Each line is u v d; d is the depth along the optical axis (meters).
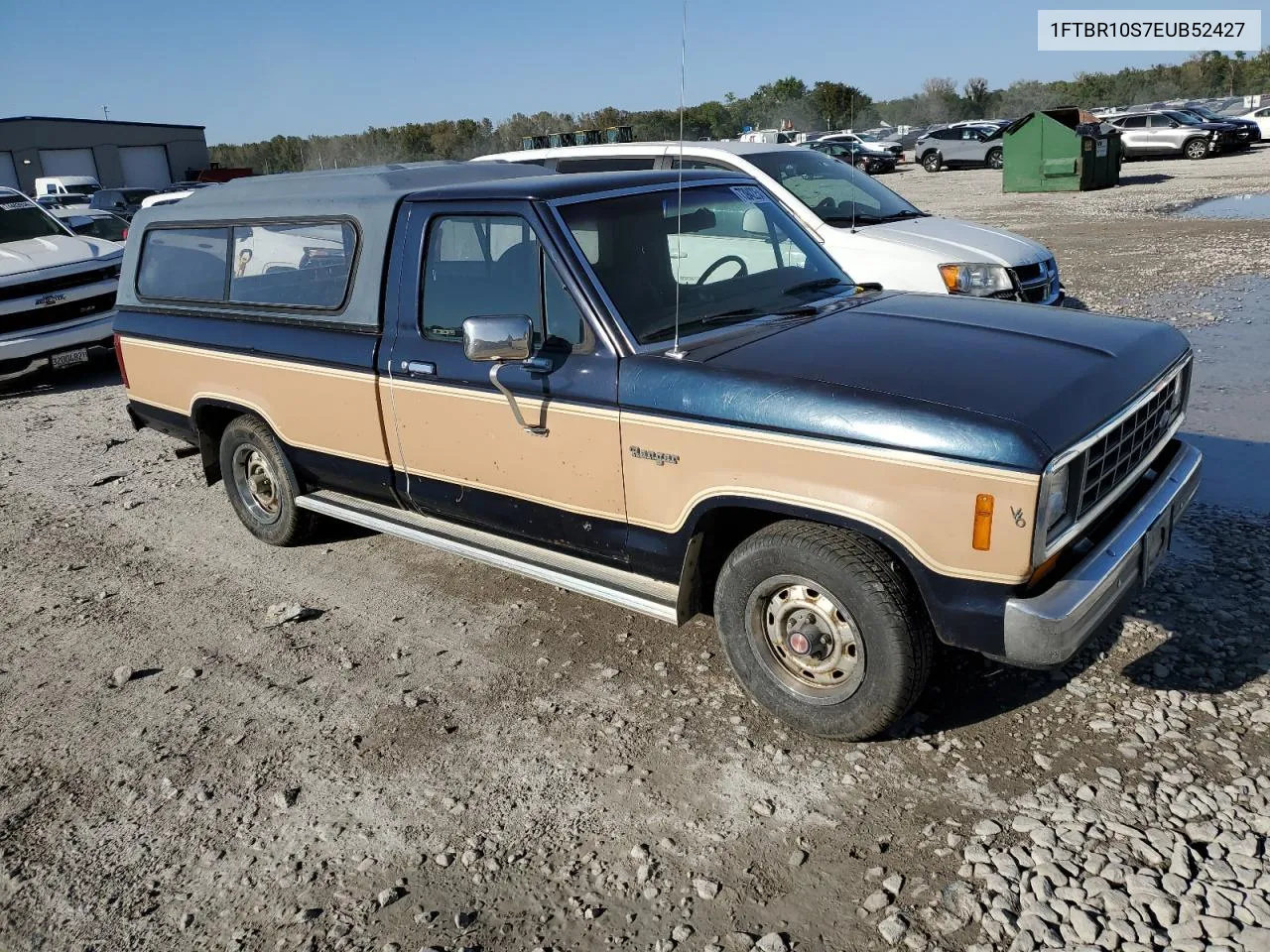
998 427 3.04
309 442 5.17
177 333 5.74
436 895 3.12
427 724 4.02
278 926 3.05
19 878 3.35
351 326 4.78
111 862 3.39
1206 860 2.96
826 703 3.57
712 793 3.47
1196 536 4.98
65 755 4.01
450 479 4.54
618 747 3.77
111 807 3.66
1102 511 3.43
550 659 4.43
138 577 5.67
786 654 3.68
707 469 3.59
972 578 3.14
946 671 4.02
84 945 3.05
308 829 3.47
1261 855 2.96
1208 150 30.42
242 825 3.52
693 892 3.04
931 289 7.74
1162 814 3.16
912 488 3.16
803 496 3.38
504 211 4.12
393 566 5.56
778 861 3.13
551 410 3.98
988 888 2.93
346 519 5.21
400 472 4.78
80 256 10.73
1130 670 3.91
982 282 7.66
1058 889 2.90
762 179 8.50
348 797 3.62
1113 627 4.21
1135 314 10.02
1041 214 19.41
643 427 3.72
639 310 3.95
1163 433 3.99
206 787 3.73
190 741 4.04
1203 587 4.47
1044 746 3.54
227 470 5.89
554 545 4.31
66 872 3.36
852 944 2.80
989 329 3.89
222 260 5.51
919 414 3.16
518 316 3.78
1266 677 3.79
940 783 3.40
